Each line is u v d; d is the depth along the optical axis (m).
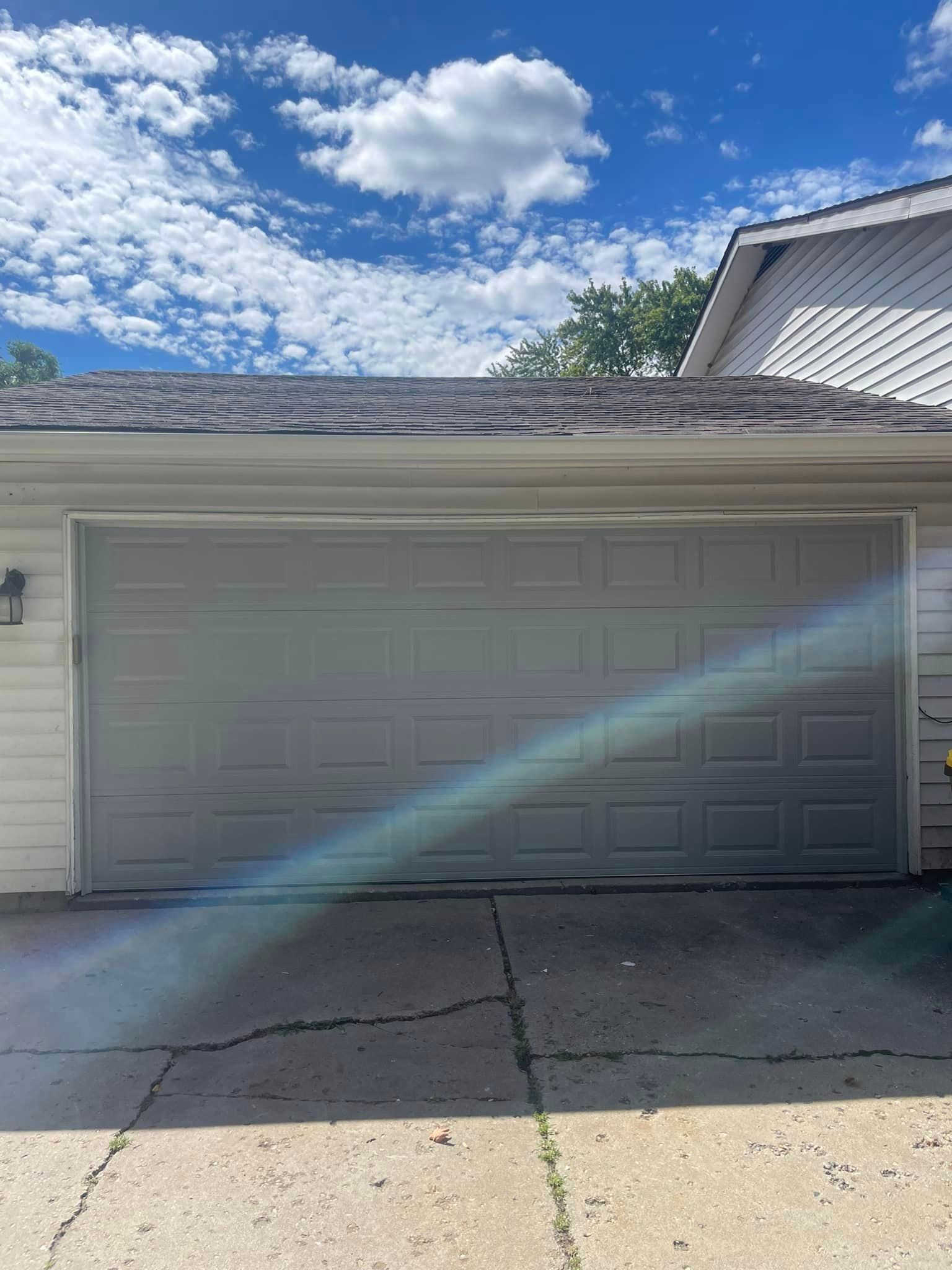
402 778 5.47
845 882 5.45
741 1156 2.74
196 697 5.37
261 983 4.07
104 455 4.58
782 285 9.09
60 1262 2.30
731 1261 2.29
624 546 5.57
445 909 5.07
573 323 30.11
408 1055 3.39
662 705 5.57
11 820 5.18
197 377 7.75
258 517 5.33
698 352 10.94
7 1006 3.83
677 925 4.79
